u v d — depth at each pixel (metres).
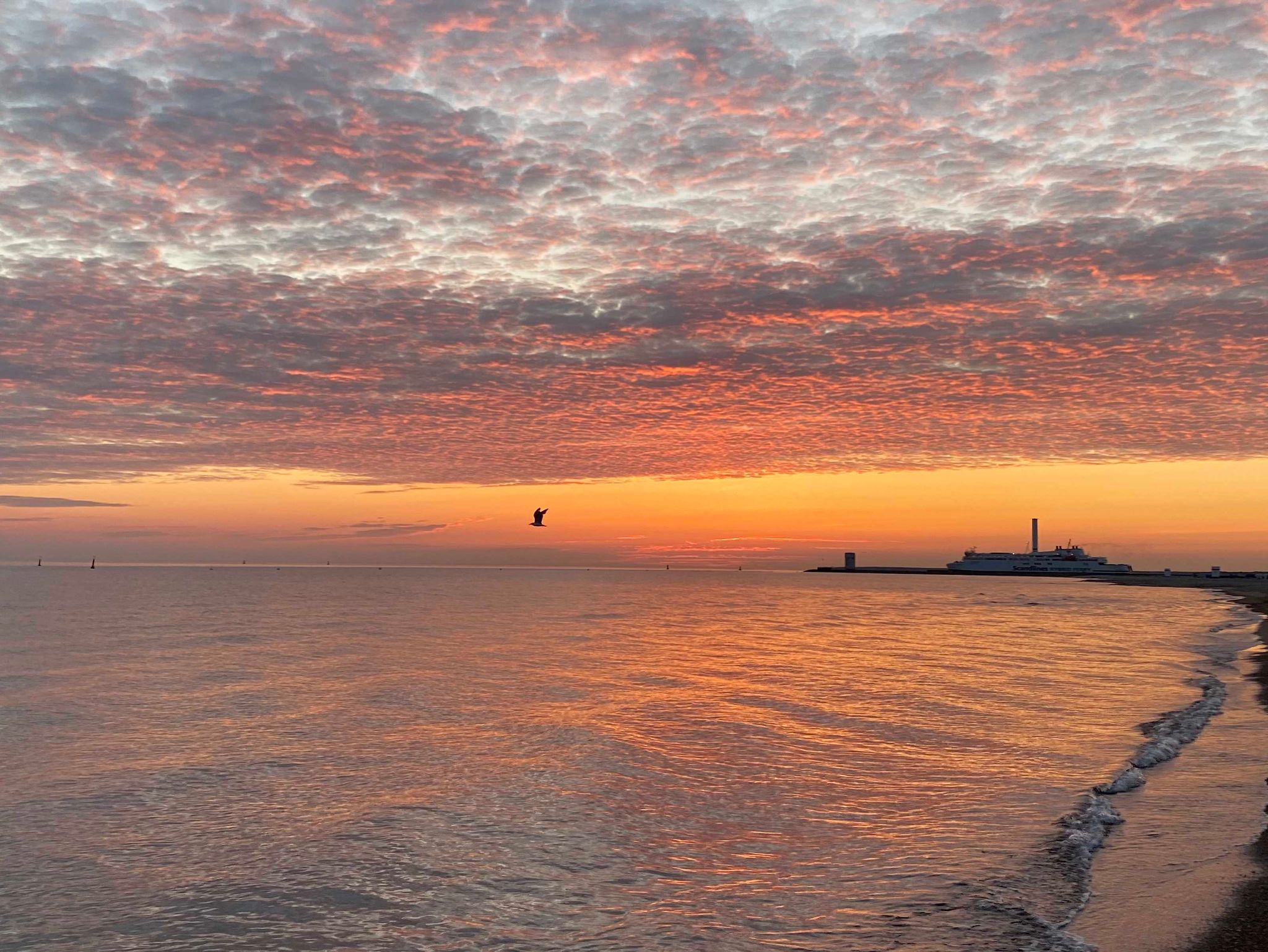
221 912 11.88
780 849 14.18
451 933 11.20
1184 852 13.73
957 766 19.58
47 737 22.73
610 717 25.56
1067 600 122.81
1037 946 10.48
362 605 89.19
